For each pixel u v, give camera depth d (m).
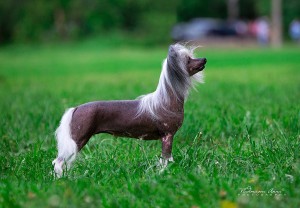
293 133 10.39
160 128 8.35
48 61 37.00
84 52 44.62
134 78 24.25
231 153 8.99
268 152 8.70
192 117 11.53
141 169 8.43
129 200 7.10
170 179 7.53
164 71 8.29
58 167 8.14
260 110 12.95
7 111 14.43
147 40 51.41
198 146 9.27
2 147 10.27
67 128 8.20
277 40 48.03
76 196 7.09
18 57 41.44
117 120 8.31
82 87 21.14
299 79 21.56
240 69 27.20
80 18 53.53
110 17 54.12
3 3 51.66
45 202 6.82
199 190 7.10
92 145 10.40
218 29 54.28
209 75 24.64
